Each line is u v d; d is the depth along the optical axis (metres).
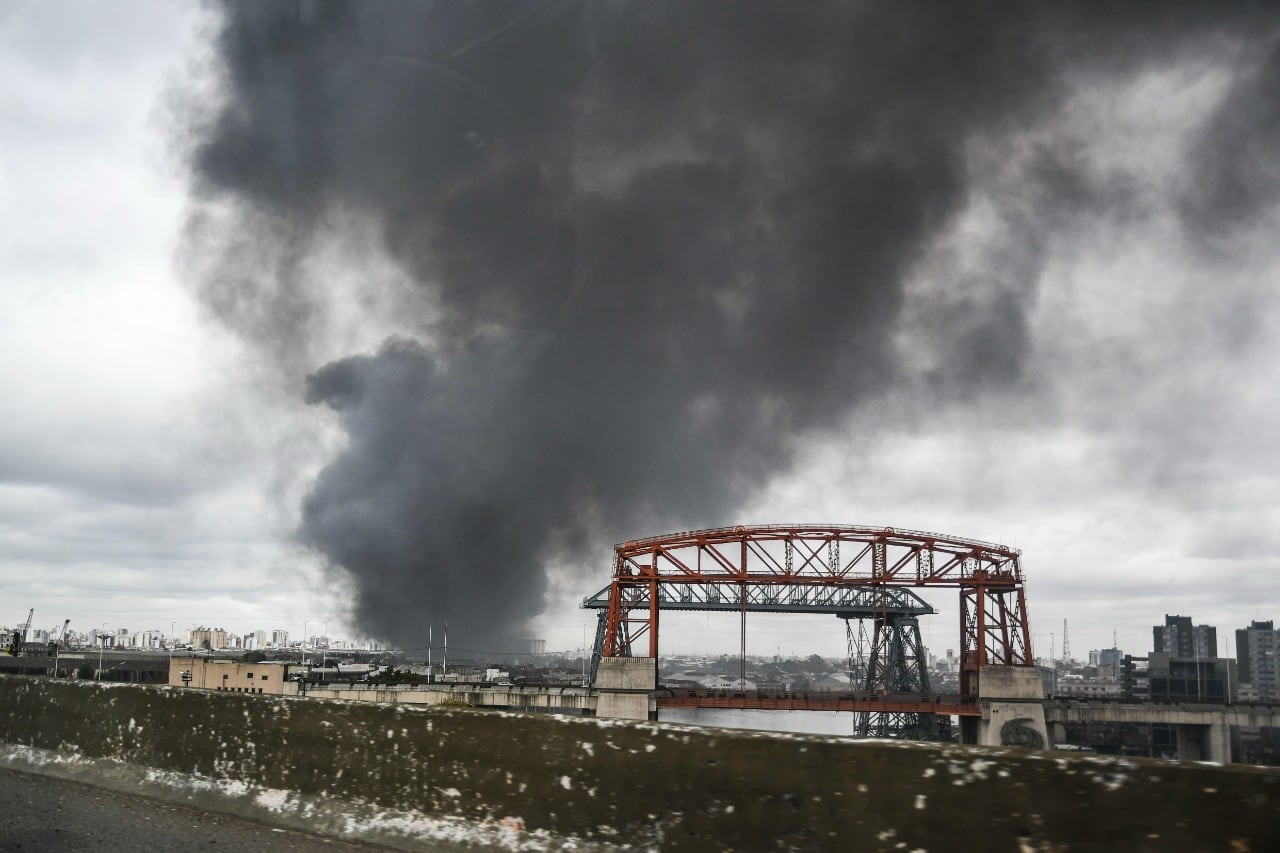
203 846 7.25
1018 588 128.12
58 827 7.91
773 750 5.61
